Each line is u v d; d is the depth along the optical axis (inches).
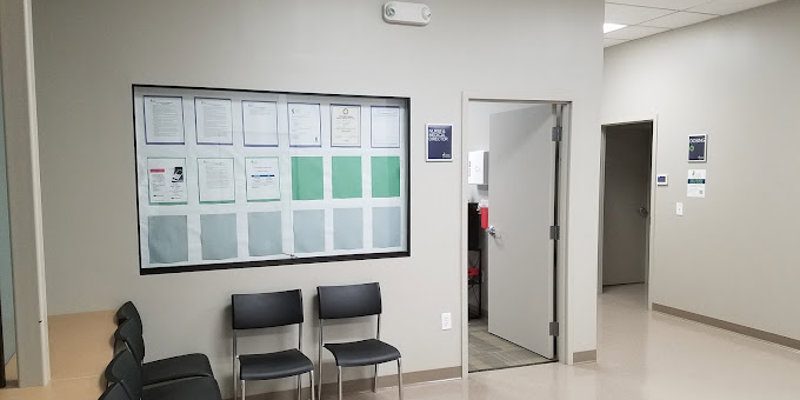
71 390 80.7
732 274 198.5
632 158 285.0
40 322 81.9
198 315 128.3
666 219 224.8
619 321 215.8
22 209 80.5
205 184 130.0
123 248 122.3
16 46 79.7
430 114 147.6
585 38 162.6
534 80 157.3
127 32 120.0
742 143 193.6
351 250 144.7
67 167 117.6
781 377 154.5
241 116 132.1
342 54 137.9
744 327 195.0
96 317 116.8
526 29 155.6
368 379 145.5
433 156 148.5
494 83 153.2
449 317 153.3
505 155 187.0
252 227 134.6
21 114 80.2
